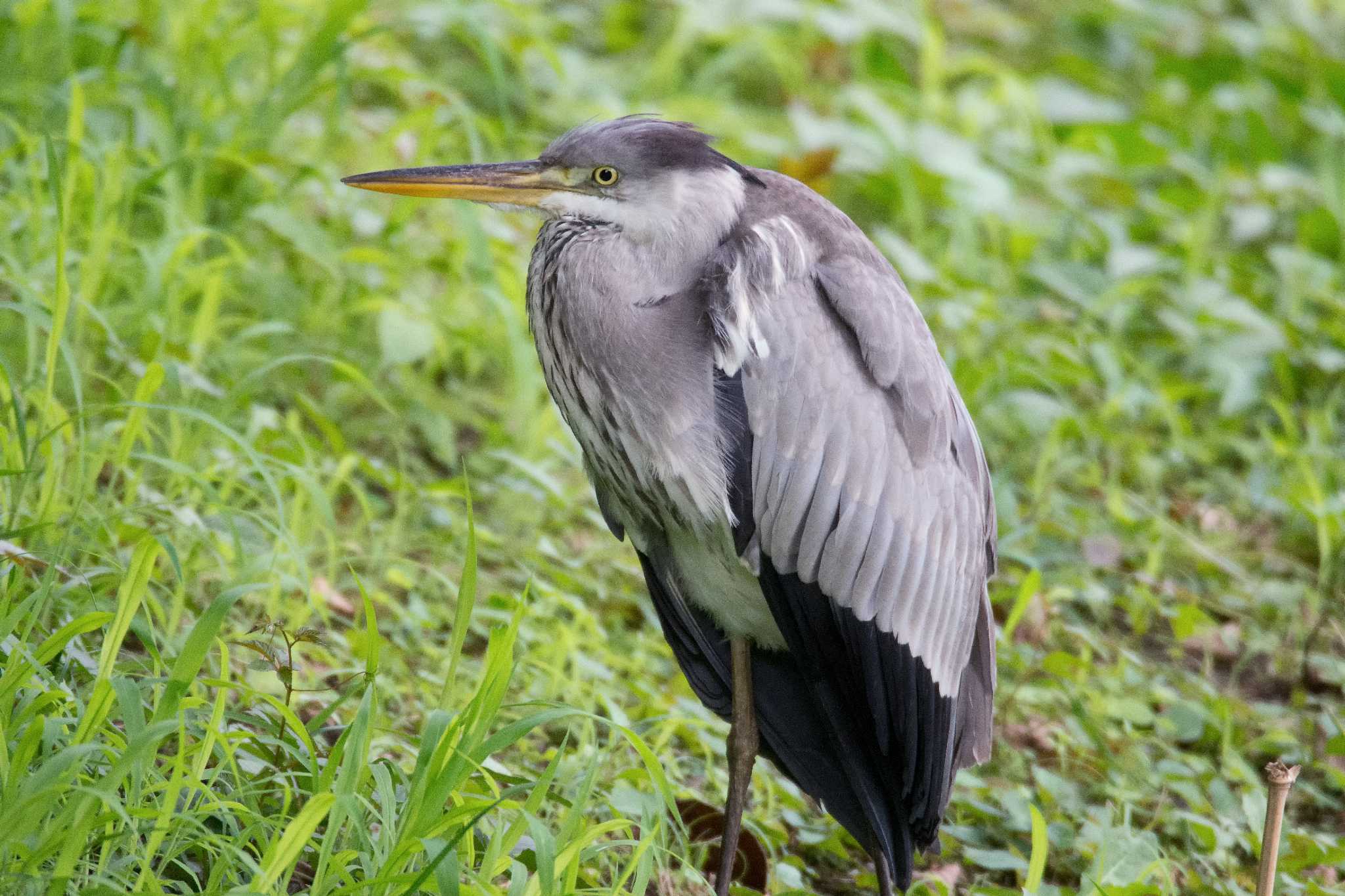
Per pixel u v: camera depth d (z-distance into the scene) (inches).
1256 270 589.6
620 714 310.7
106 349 361.4
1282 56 777.6
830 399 295.4
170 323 378.3
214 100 459.5
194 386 348.2
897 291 306.5
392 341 406.6
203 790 239.0
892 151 552.1
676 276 305.0
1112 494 452.4
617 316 304.0
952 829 333.7
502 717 334.3
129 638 313.0
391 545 376.8
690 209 305.1
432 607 370.9
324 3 523.8
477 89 597.9
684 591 323.3
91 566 309.6
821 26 659.4
